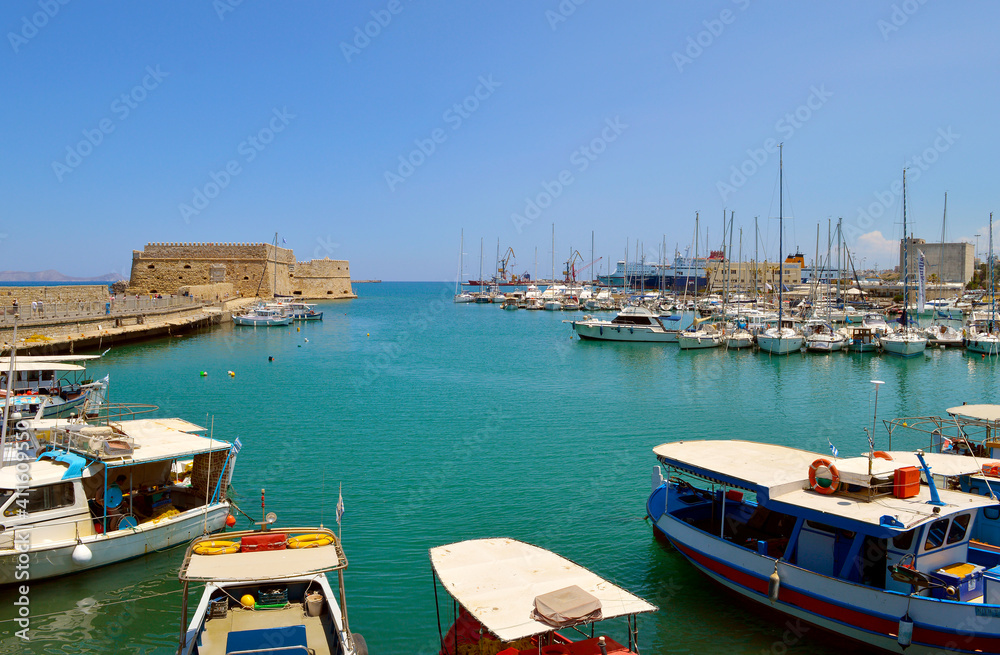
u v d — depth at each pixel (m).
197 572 13.23
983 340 70.31
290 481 25.66
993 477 17.47
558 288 183.75
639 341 83.94
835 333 76.25
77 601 16.36
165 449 19.14
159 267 130.62
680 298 147.12
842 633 14.34
